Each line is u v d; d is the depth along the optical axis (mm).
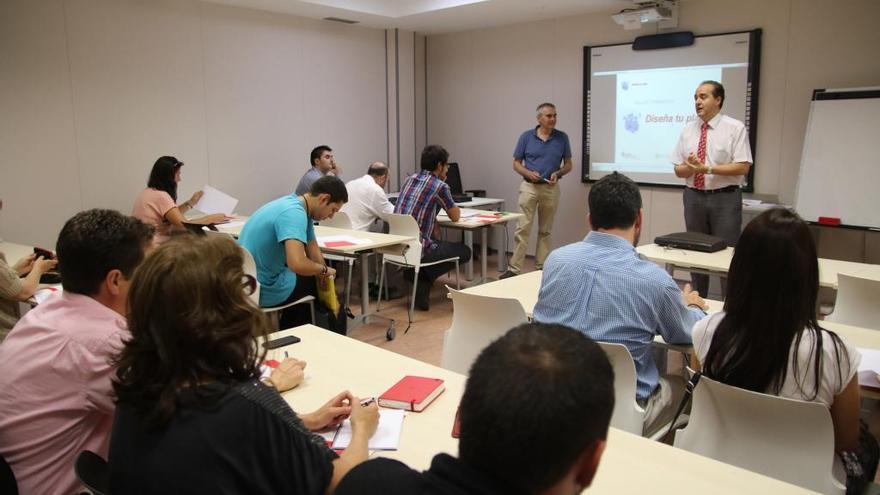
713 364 1665
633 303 2006
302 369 1870
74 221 1521
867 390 1790
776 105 5410
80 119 5203
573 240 6914
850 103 4809
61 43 5043
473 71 7527
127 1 5359
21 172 4938
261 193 6484
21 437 1478
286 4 6004
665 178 6109
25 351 1484
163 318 1044
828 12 5047
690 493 1280
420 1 6414
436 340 4480
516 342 767
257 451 1035
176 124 5781
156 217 4742
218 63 6000
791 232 1506
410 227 4832
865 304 2654
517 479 705
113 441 1069
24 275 2934
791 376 1563
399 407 1680
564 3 5918
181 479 980
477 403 718
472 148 7699
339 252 4156
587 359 739
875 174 4695
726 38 5559
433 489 743
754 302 1560
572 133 6750
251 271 3258
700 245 3713
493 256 7461
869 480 1731
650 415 2070
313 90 6797
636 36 6125
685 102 5875
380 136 7562
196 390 1032
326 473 1098
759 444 1588
